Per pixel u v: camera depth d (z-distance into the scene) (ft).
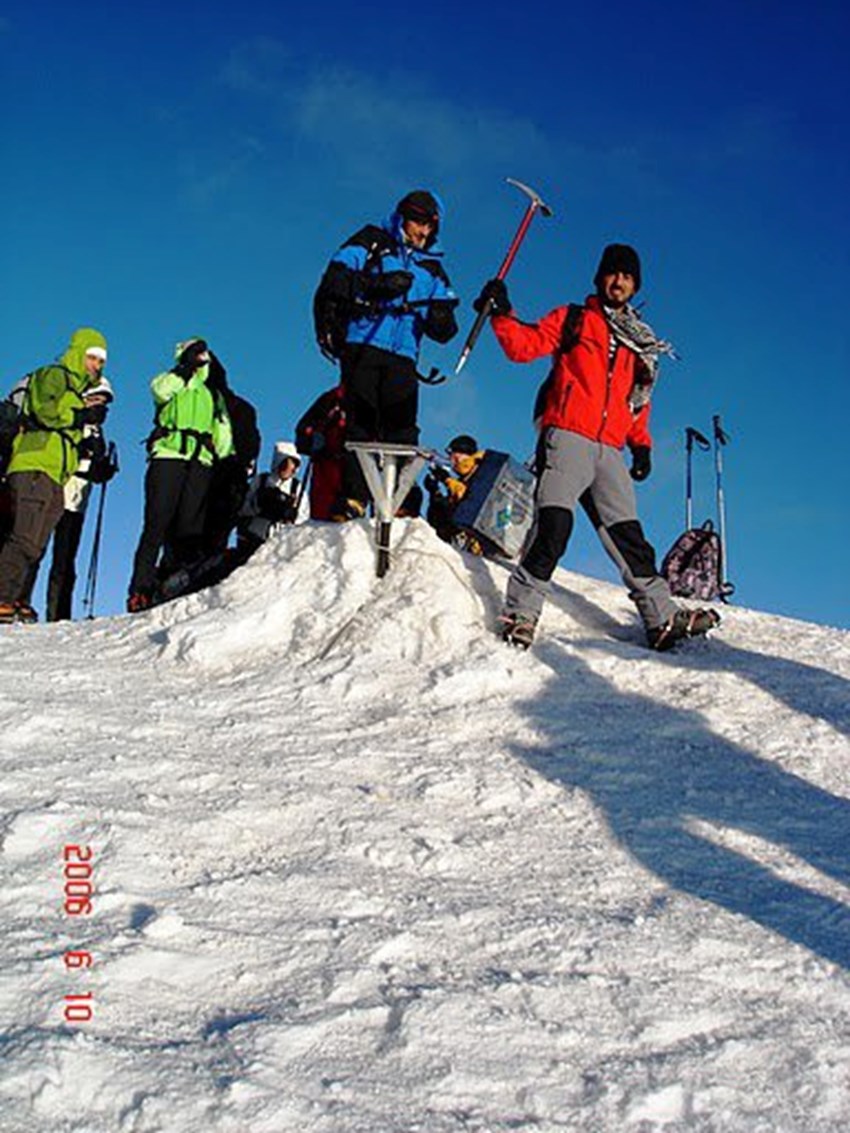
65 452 26.96
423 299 23.45
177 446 28.58
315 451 28.09
